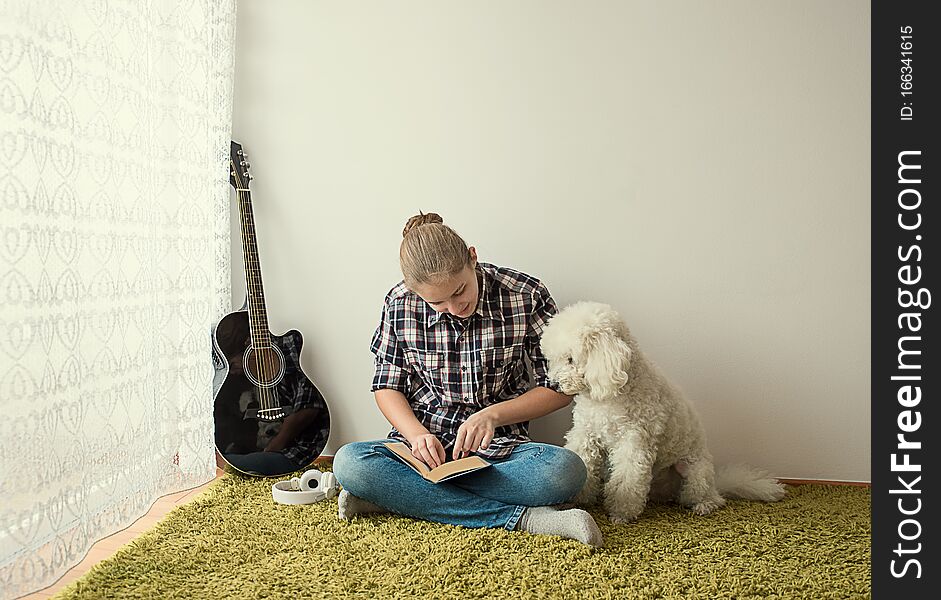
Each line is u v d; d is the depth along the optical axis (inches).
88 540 77.5
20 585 68.5
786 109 101.5
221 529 84.9
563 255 106.7
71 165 75.3
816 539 82.9
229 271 111.6
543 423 108.5
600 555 77.9
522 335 93.9
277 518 88.5
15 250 68.1
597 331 85.6
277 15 109.9
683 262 104.7
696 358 105.4
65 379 74.0
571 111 105.0
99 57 79.7
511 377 96.5
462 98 107.0
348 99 109.3
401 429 91.0
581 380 86.4
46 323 71.6
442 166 108.0
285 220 111.9
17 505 68.3
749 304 104.0
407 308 94.2
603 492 94.5
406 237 84.7
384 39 108.0
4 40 66.7
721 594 69.8
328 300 112.0
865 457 103.1
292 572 74.1
